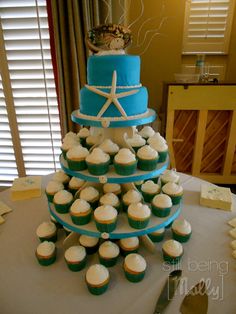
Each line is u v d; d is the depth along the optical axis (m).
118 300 0.59
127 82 0.70
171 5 1.80
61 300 0.59
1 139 2.02
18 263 0.70
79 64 1.59
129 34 0.78
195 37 1.87
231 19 1.79
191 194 1.04
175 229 0.77
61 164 0.76
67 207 0.74
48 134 1.95
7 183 2.15
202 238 0.79
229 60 1.91
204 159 1.87
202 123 1.69
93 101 0.68
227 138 1.76
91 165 0.66
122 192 0.81
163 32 1.88
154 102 2.08
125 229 0.68
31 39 1.65
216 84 1.58
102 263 0.69
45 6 1.57
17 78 1.76
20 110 1.88
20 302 0.58
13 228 0.85
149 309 0.57
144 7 1.82
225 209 0.94
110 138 0.77
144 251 0.75
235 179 1.87
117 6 1.62
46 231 0.76
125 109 0.68
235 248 0.74
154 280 0.65
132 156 0.67
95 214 0.65
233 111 1.65
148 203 0.80
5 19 1.61
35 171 2.09
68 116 1.73
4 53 1.69
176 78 1.76
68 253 0.67
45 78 1.75
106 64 0.67
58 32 1.52
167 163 0.76
